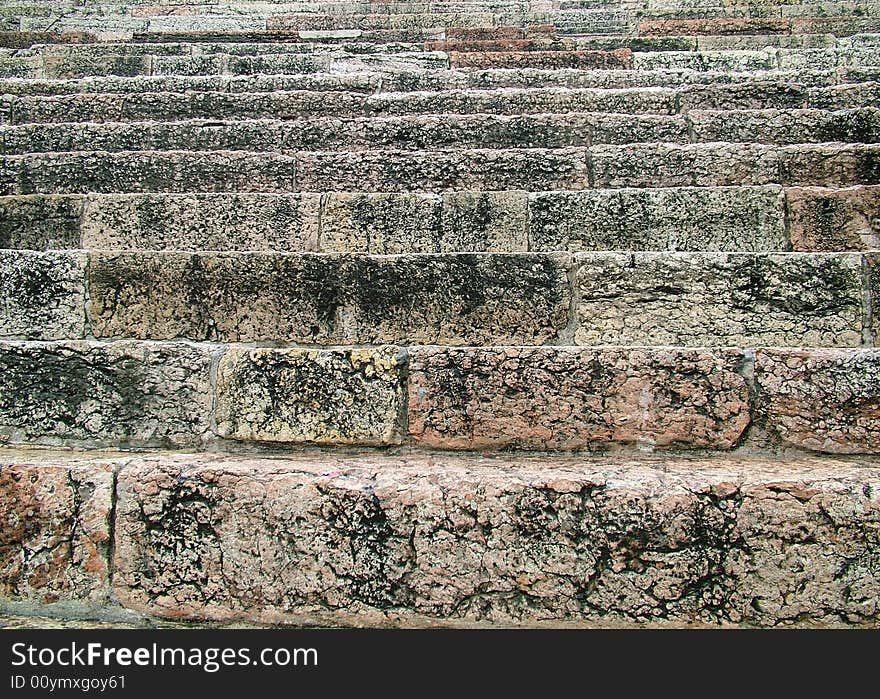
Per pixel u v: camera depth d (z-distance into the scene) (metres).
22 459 2.29
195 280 2.74
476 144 4.28
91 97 4.88
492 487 2.13
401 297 2.72
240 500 2.18
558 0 8.76
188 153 3.89
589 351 2.40
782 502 2.06
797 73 5.16
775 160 3.68
